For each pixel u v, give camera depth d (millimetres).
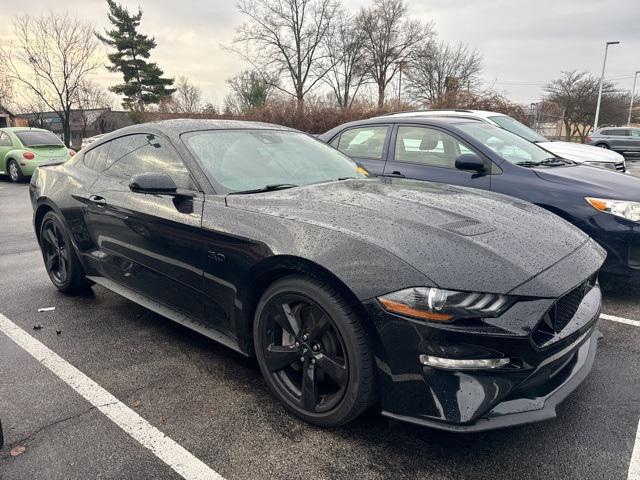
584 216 3750
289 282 2223
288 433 2209
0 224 7512
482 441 2141
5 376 2738
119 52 47625
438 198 2664
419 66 39281
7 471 1966
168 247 2814
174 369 2818
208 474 1947
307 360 2230
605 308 3732
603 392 2533
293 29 36719
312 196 2590
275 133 3498
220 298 2568
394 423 2018
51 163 4477
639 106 44656
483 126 5043
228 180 2791
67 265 3979
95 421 2309
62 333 3328
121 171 3396
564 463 1988
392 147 5098
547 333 1927
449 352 1821
